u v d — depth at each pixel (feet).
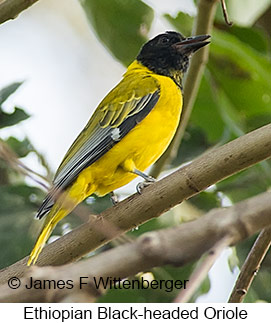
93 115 35.53
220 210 12.46
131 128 33.94
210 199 39.11
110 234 19.12
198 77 36.04
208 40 35.40
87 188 32.99
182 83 40.37
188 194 24.53
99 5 40.40
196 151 41.93
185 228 12.10
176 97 36.04
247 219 12.07
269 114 40.01
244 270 24.11
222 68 39.81
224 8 29.48
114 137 33.45
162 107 35.17
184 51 40.04
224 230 12.04
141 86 36.37
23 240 36.40
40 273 12.59
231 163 23.61
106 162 32.86
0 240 36.32
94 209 37.09
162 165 37.70
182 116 37.17
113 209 25.32
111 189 33.83
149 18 40.73
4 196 37.68
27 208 37.58
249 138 23.50
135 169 33.19
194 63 35.76
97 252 35.70
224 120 38.91
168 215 36.88
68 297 12.31
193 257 12.00
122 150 33.12
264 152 23.29
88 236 24.57
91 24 41.11
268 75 38.86
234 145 23.66
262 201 12.19
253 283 37.60
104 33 41.24
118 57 42.04
